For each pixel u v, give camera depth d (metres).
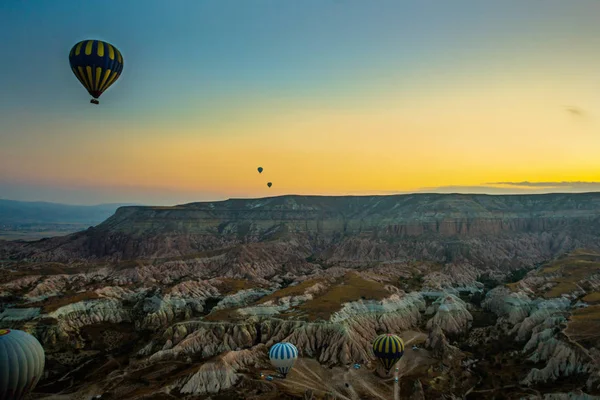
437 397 79.00
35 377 65.56
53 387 86.38
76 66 83.81
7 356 62.34
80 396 81.56
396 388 83.81
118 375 90.00
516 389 79.06
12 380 62.38
